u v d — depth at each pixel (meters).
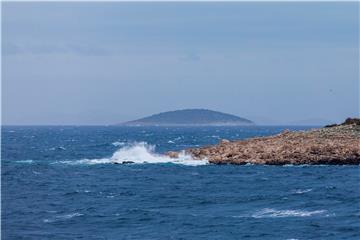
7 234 117.81
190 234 116.25
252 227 120.75
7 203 157.00
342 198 154.12
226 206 146.75
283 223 123.81
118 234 117.81
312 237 111.38
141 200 159.88
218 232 117.12
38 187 192.00
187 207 146.88
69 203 156.38
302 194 163.12
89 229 122.56
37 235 117.00
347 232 114.62
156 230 120.50
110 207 148.50
